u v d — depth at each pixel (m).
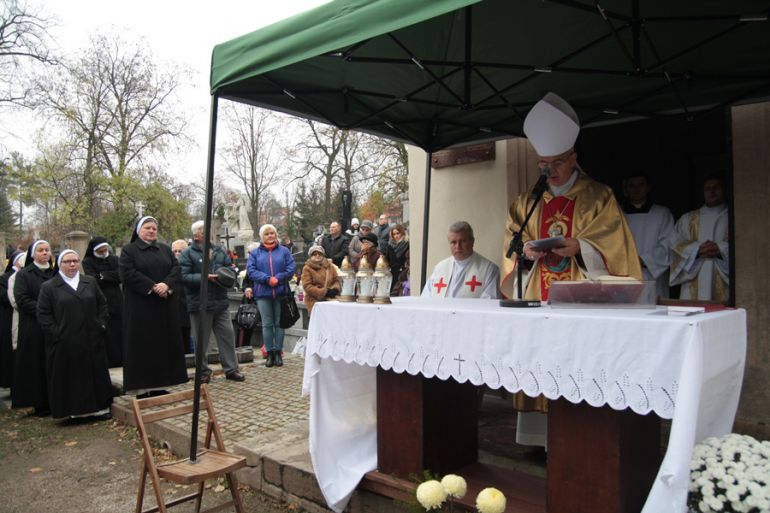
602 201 3.37
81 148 23.62
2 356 7.90
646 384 2.17
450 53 3.97
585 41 3.81
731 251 4.07
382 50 3.89
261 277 7.61
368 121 4.96
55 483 4.47
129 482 4.41
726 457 2.19
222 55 3.48
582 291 2.68
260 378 7.08
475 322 2.67
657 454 2.72
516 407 3.42
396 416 3.19
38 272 6.93
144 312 6.01
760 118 4.05
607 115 4.79
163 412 3.40
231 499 3.89
